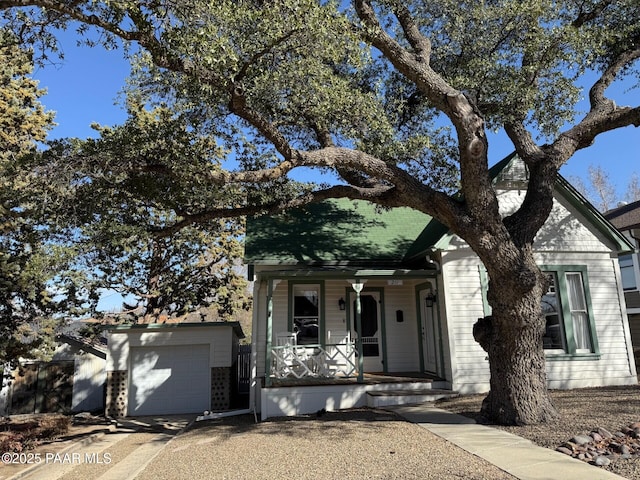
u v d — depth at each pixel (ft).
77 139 26.81
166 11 22.34
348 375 42.19
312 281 46.32
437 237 42.39
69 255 30.48
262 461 22.94
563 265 43.04
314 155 28.14
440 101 29.14
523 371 26.91
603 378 41.19
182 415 50.60
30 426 37.24
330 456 22.75
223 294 69.00
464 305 40.63
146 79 34.40
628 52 35.81
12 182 26.78
